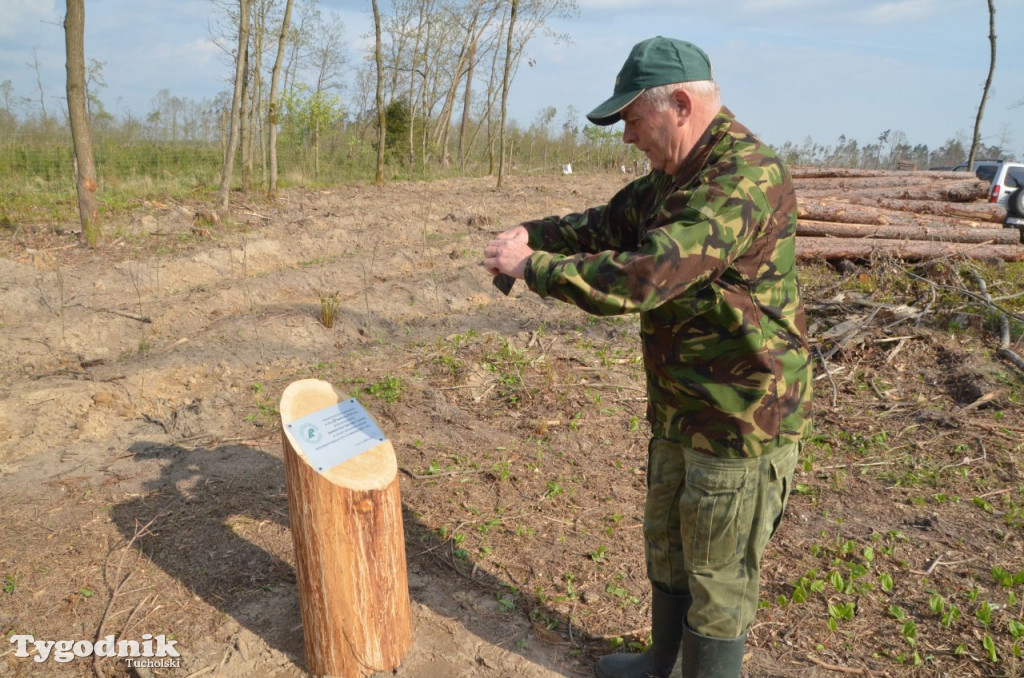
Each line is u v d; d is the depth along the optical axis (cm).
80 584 296
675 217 182
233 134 1105
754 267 187
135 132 2075
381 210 1155
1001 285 683
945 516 363
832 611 287
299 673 253
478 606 291
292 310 629
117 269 734
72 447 408
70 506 348
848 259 786
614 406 476
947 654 269
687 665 216
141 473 380
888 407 484
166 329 600
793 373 197
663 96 188
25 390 464
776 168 187
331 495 222
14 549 314
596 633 280
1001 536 345
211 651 263
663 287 171
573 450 419
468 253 872
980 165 1238
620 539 338
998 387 492
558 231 235
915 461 414
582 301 175
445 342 582
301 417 232
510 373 520
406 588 254
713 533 202
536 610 290
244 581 300
